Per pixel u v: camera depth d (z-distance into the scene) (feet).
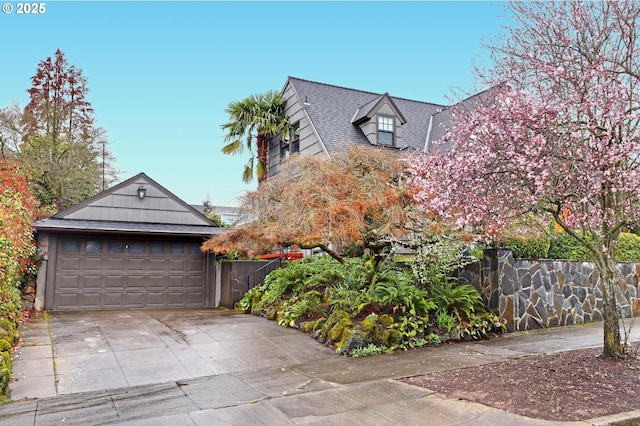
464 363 20.56
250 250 31.96
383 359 21.91
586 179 16.42
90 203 39.11
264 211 29.91
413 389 16.79
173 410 14.87
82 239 38.11
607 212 17.84
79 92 73.92
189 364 20.80
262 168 58.13
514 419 13.23
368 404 15.25
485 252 28.94
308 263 36.37
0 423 13.65
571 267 31.30
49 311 35.50
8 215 24.40
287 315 30.14
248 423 13.66
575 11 18.61
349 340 23.06
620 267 33.58
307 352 23.26
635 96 17.60
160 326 29.32
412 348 24.08
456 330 25.58
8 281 25.05
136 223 40.42
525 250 34.94
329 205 25.25
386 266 30.35
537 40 19.89
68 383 17.80
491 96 21.17
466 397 15.46
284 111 57.31
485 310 27.84
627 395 14.57
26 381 17.89
